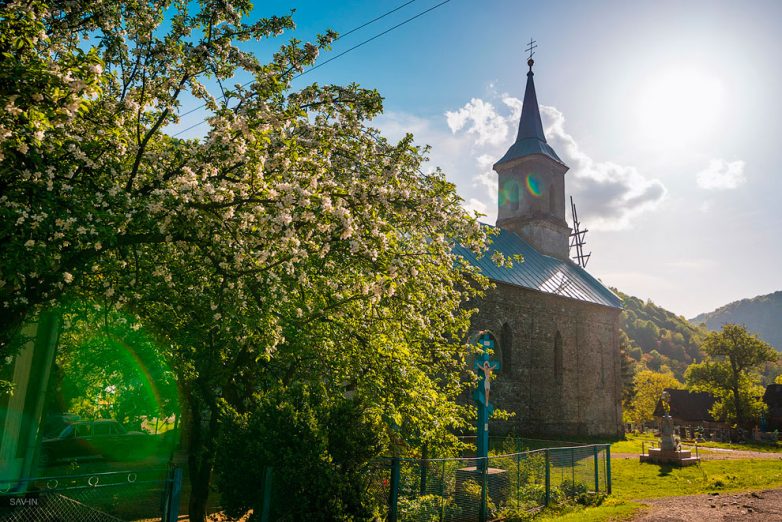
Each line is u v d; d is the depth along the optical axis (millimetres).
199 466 10406
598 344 39531
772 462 25031
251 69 7684
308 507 7016
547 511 12383
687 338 193500
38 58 5750
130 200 6492
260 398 7984
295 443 7234
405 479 9391
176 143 8516
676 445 23516
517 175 43500
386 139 10047
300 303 9250
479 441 13945
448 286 12766
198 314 8773
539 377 33906
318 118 9375
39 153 6094
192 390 10969
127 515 10727
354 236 7637
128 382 12867
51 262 6246
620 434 39594
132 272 7969
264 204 7457
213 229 7215
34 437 11164
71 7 7293
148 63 7785
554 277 38031
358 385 10164
